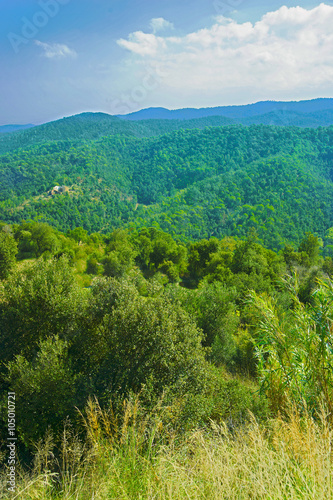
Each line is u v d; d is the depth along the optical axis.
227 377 12.55
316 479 2.00
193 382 7.68
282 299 12.08
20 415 6.75
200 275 53.75
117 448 2.92
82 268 47.84
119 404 5.94
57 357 7.66
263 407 5.25
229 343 15.92
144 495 2.24
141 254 57.28
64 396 6.78
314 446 2.25
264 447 2.44
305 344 4.12
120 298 8.94
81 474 2.62
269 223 173.12
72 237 70.88
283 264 50.72
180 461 2.66
